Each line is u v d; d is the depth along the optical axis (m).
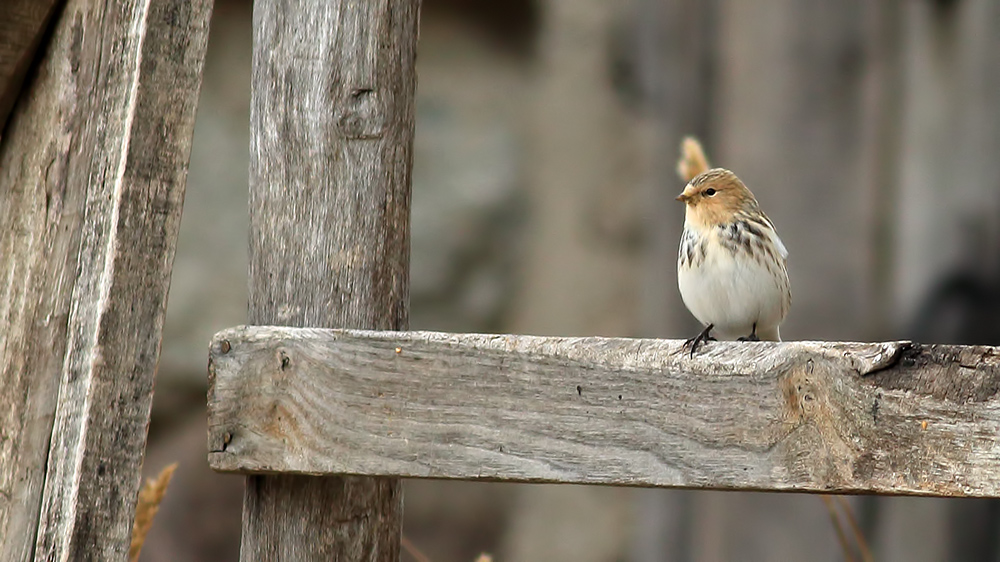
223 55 19.27
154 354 5.99
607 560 18.28
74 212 6.20
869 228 15.68
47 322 6.20
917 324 15.17
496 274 19.56
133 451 5.94
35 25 6.34
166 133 6.02
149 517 7.66
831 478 5.45
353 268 6.83
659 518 17.42
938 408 5.28
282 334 6.20
